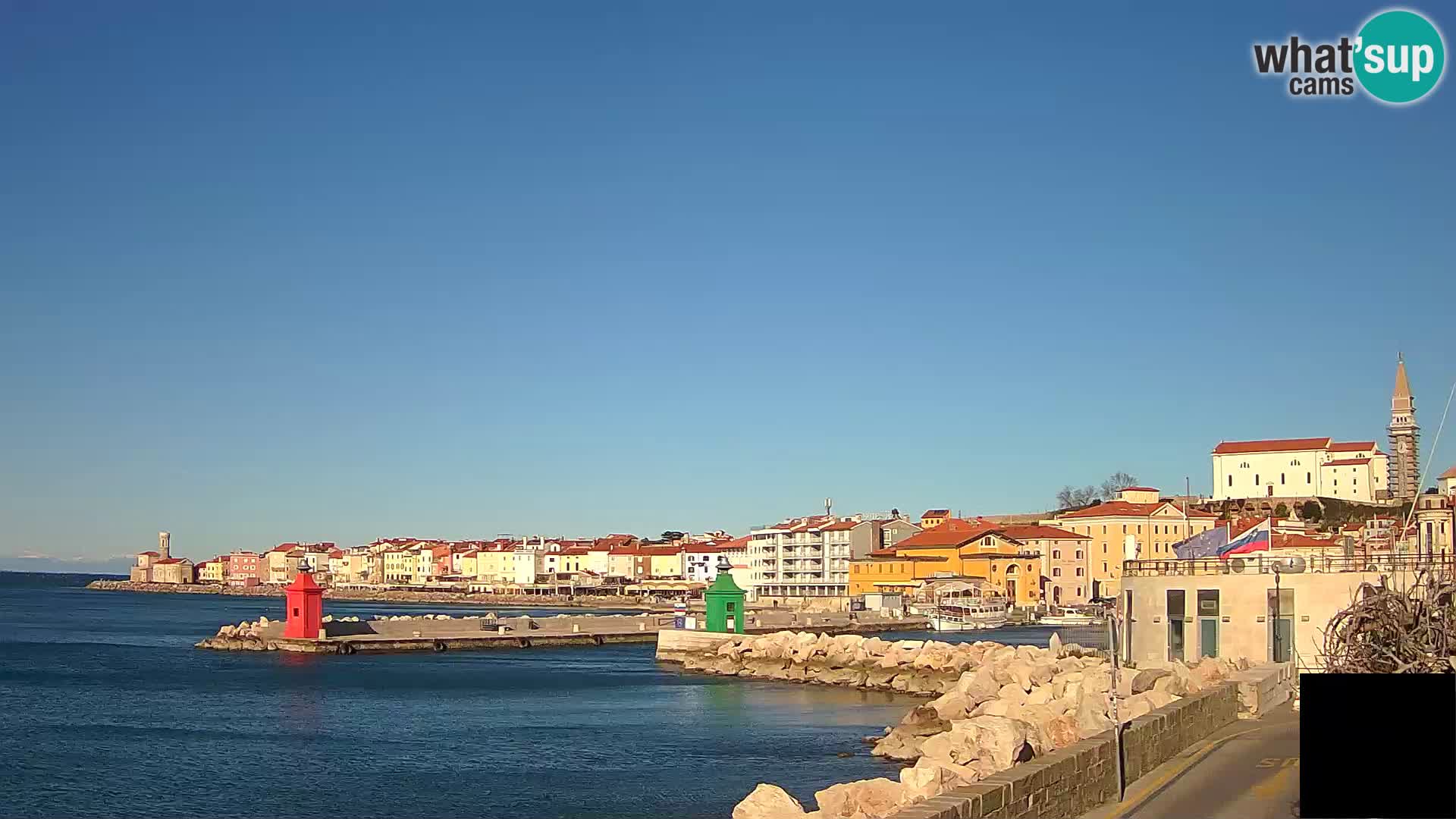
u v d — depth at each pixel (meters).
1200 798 32.66
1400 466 181.75
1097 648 101.38
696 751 66.56
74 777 59.97
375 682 104.88
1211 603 65.25
